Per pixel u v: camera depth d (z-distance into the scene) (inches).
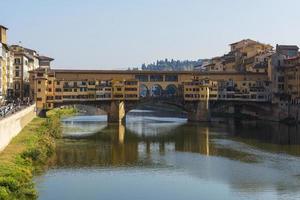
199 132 5821.9
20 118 4473.4
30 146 3663.9
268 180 3166.8
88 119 7573.8
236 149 4453.7
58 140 4948.3
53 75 6850.4
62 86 6875.0
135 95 7175.2
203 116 7352.4
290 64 7445.9
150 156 4065.0
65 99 6894.7
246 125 6707.7
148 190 2915.8
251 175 3316.9
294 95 7185.0
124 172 3395.7
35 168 3373.5
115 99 7066.9
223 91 7578.7
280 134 5605.3
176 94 7765.8
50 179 3105.3
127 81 7140.8
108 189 2918.3
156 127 6397.6
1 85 5989.2
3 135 3415.4
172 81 7780.5
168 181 3144.7
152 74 7672.2
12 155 3243.1
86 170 3425.2
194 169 3516.2
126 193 2842.0
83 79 7303.2
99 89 7042.3
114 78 7436.0
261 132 5826.8
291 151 4338.1
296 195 2812.5
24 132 4407.0
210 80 7559.1
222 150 4397.1
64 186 2940.5
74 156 3966.5
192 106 7440.9
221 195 2807.6
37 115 6628.9
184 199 2736.2
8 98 6717.5
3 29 6378.0
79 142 4827.8
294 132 5816.9
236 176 3289.9
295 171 3449.8
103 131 5812.0
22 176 2760.8
